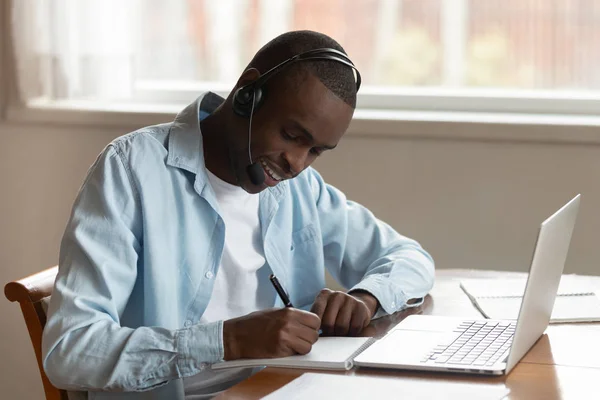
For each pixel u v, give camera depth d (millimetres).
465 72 2986
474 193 2736
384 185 2783
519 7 2938
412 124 2725
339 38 3027
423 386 1271
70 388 1431
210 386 1694
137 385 1402
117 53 2938
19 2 2902
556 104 2840
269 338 1409
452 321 1633
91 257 1494
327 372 1361
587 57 2896
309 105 1523
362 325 1609
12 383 3062
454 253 2770
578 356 1430
